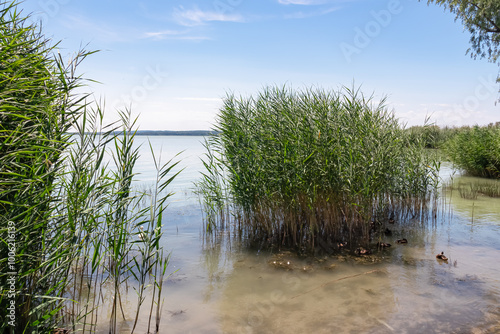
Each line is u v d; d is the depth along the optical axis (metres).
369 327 4.43
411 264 6.66
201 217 10.34
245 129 8.67
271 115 8.66
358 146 8.12
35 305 3.76
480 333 4.18
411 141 11.19
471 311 4.76
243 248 7.76
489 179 17.94
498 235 8.33
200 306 5.09
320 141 7.86
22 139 3.44
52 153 3.97
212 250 7.60
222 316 4.79
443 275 6.06
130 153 4.91
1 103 3.36
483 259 6.78
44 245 3.66
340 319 4.66
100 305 5.00
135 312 4.87
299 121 8.22
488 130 19.42
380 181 8.34
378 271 6.36
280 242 8.16
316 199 8.00
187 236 8.53
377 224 9.03
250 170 8.10
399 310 4.87
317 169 7.81
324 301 5.22
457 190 14.44
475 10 15.75
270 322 4.61
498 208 11.29
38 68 4.15
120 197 4.69
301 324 4.54
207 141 9.12
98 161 4.41
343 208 8.27
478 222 9.60
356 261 6.92
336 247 7.77
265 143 8.30
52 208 3.79
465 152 19.33
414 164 10.53
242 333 4.34
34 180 3.39
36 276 3.70
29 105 3.61
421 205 10.89
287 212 8.04
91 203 4.41
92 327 4.34
